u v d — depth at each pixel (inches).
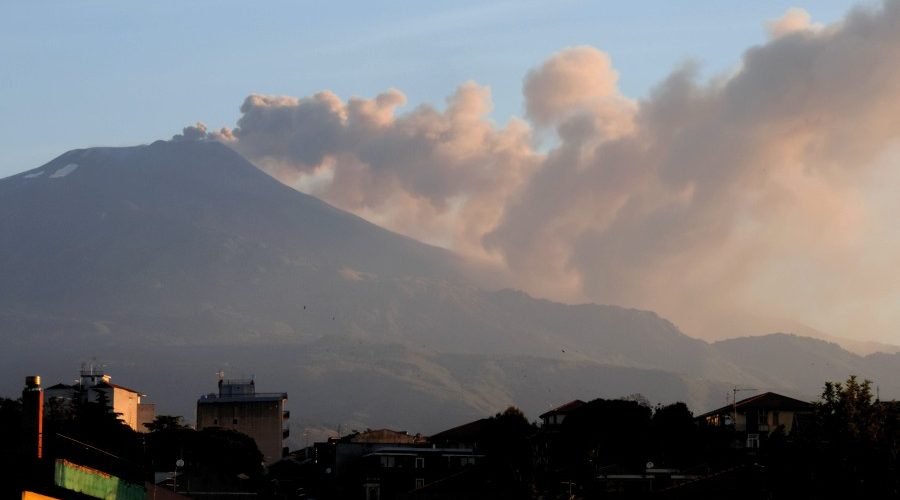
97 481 3191.4
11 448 2950.3
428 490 7027.6
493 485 7037.4
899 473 4500.5
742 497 5216.5
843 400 4645.7
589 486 6875.0
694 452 7421.3
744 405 7603.4
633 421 7677.2
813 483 4530.0
